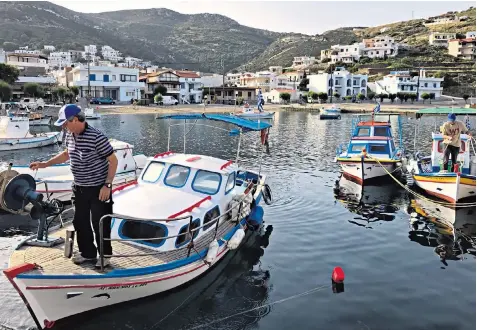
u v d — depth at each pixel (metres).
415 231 14.70
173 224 10.05
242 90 110.31
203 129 49.53
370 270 11.58
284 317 9.31
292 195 19.31
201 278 10.83
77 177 8.05
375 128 24.12
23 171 18.41
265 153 31.98
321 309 9.62
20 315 9.06
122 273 8.64
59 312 8.42
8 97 65.94
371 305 9.79
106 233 8.51
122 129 48.41
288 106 97.06
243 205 13.55
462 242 13.67
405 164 24.66
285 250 12.90
